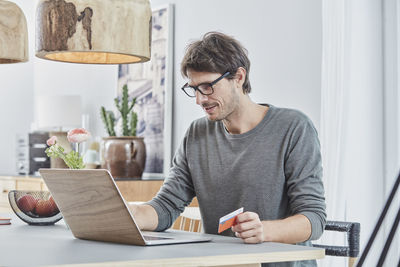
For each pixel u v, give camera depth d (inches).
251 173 78.2
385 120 118.4
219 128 83.0
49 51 66.2
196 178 83.1
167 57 172.6
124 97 172.1
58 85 228.1
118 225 59.9
